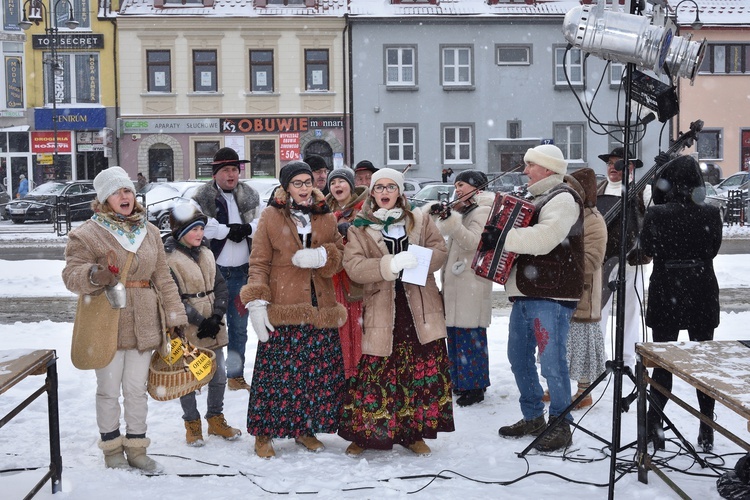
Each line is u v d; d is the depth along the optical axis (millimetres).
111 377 4426
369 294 4711
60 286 12602
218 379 5160
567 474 4293
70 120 31984
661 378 4578
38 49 32062
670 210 4691
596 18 4172
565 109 31953
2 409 5625
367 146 31828
